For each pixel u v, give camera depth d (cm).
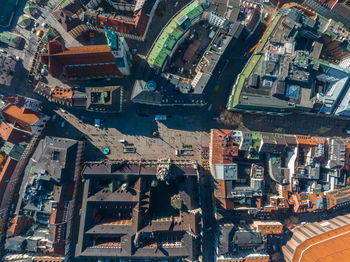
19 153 8612
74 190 8762
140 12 8281
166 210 9250
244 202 8706
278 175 8925
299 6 8750
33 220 9050
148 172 8450
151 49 8331
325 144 9094
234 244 8681
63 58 7825
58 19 8412
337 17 9181
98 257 8706
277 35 8438
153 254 8350
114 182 8644
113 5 8881
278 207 8800
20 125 8512
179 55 9269
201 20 9231
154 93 7950
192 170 8500
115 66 8281
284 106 8444
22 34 9231
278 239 9475
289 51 8331
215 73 8306
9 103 8312
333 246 8569
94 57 7825
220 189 8606
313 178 8950
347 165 9069
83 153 9162
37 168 8150
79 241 8331
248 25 8625
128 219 9131
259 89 8412
